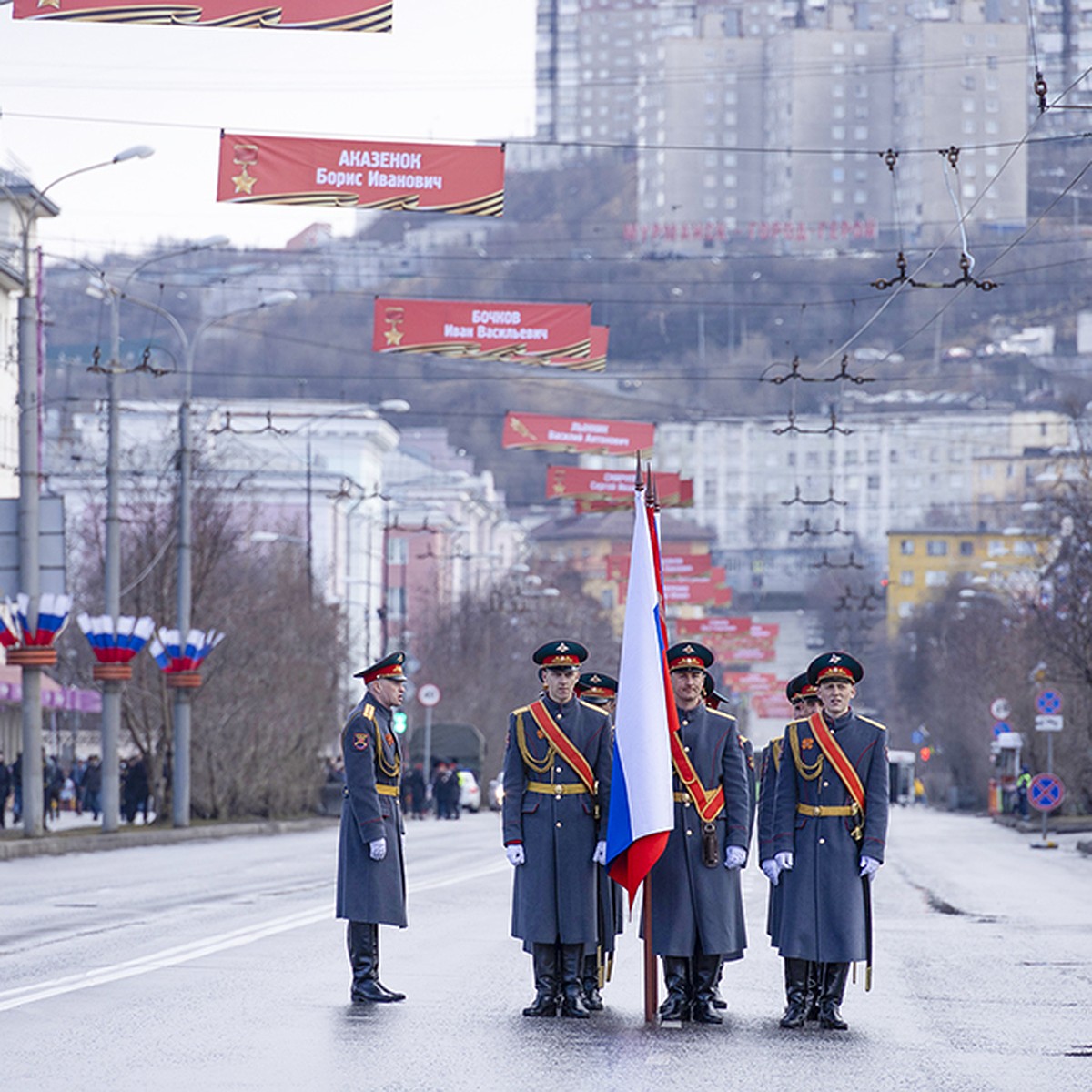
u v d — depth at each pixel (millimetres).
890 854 69375
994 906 42375
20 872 51594
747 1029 21500
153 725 88000
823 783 21719
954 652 177000
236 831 81812
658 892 21859
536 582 167500
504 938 31797
